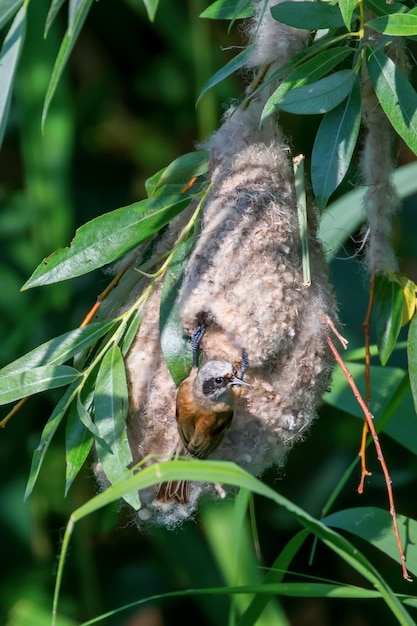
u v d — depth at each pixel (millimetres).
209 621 5953
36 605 5867
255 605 5492
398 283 5516
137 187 6105
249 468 5504
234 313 5469
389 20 5383
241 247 5477
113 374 5445
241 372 5465
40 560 5934
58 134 5797
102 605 5953
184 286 5473
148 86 6227
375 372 5625
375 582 5332
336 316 5527
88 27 6219
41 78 5793
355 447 5988
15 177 6137
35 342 5930
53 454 5941
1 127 5465
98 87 6102
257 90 5422
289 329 5477
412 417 5598
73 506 5910
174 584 5984
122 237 5457
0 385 5434
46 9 5793
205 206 5500
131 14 6203
